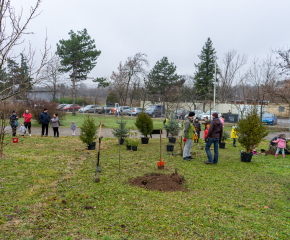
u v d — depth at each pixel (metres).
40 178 6.15
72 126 16.48
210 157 8.50
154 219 4.10
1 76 5.17
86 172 6.96
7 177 6.12
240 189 5.82
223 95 40.81
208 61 40.94
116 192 5.37
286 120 35.41
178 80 43.25
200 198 5.14
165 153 10.21
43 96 37.28
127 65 30.33
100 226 3.83
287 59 15.81
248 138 8.92
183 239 3.50
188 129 8.98
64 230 3.64
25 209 4.30
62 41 34.81
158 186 5.76
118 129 12.40
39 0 4.49
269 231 3.78
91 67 36.34
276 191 5.72
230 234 3.67
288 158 9.84
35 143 12.15
